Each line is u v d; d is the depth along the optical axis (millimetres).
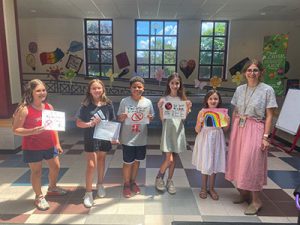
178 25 8273
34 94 2410
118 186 3055
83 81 8398
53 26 8094
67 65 8266
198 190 2990
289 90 4598
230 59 8391
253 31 8234
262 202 2723
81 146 4723
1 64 4375
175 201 2719
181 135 2805
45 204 2525
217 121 2668
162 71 6898
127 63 8391
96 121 2541
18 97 4855
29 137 2416
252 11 6930
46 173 3418
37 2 6117
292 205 2668
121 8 6750
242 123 2512
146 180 3250
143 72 8578
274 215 2473
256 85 2479
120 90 8492
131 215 2436
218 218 2404
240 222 2293
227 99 6121
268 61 6160
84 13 7348
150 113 2756
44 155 2553
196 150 2811
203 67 8578
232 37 8281
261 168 2445
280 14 7270
